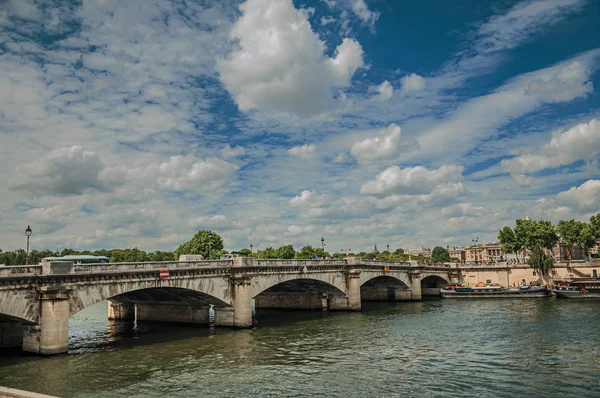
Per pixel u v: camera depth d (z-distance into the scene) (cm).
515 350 5300
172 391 3781
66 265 5006
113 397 3622
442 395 3684
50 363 4575
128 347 5578
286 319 8450
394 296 12756
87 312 10381
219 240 15588
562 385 3925
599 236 16200
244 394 3709
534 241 14988
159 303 7912
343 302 9750
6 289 4519
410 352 5262
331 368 4522
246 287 7069
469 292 12475
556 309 9250
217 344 5784
